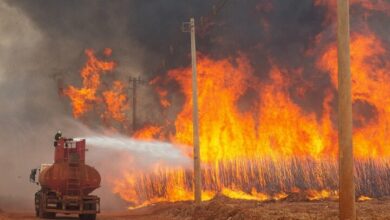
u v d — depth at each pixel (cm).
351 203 1584
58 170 3123
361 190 4975
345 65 1597
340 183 1598
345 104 1595
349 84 1597
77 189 3141
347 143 1591
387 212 2105
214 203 2803
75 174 3141
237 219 2364
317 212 2191
